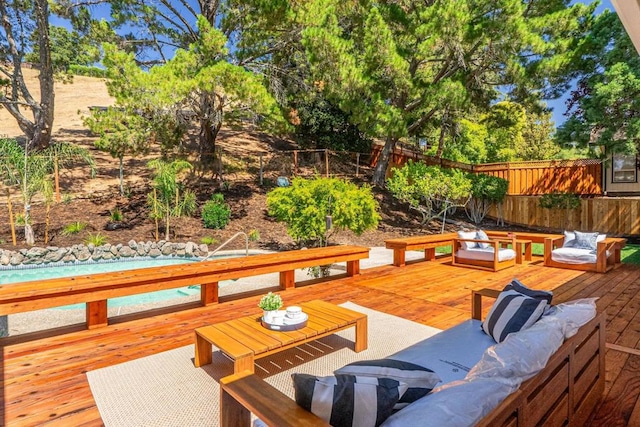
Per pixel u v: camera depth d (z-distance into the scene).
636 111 9.66
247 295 4.79
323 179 7.06
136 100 8.91
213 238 9.33
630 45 9.23
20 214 9.09
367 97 10.94
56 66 13.80
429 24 9.35
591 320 2.17
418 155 14.14
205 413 2.18
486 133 18.86
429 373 1.40
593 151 11.36
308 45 9.78
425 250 7.49
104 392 2.41
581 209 11.57
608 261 6.59
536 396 1.48
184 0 11.62
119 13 11.13
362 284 5.41
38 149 11.44
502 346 1.54
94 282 3.43
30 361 2.86
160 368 2.75
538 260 7.51
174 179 9.75
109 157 12.94
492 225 12.83
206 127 12.47
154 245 8.44
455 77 10.67
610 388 2.48
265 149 15.31
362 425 1.20
